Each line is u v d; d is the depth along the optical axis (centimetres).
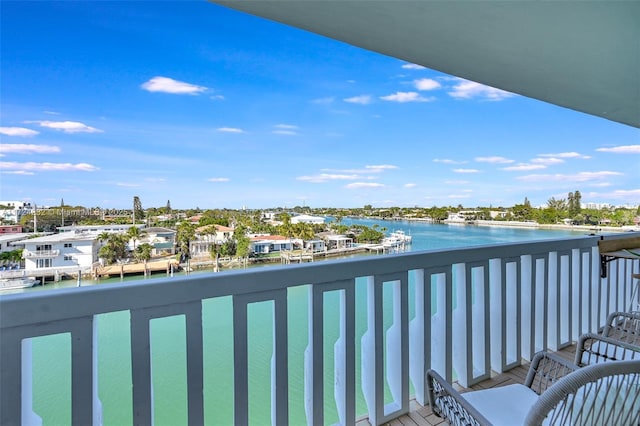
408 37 203
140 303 109
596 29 189
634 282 332
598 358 173
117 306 106
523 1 164
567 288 271
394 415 176
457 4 168
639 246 281
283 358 138
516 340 229
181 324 125
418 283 188
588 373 75
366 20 184
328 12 177
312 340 148
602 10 170
